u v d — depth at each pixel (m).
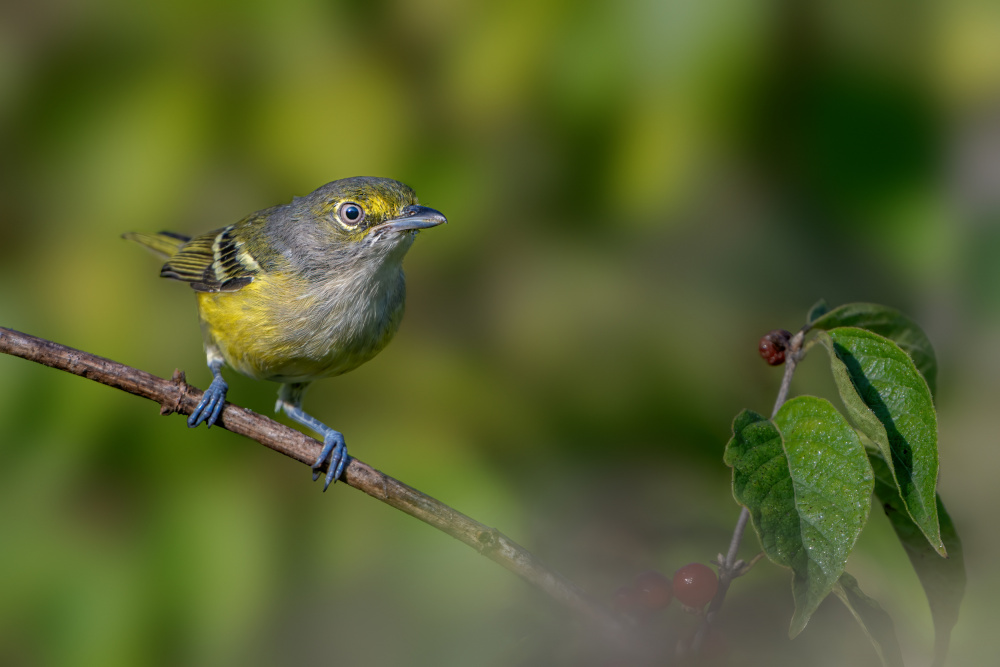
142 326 8.97
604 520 8.28
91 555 8.15
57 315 8.70
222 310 8.66
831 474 4.94
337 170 9.01
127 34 8.90
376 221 8.41
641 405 9.40
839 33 8.58
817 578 4.72
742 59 7.89
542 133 8.88
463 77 8.68
